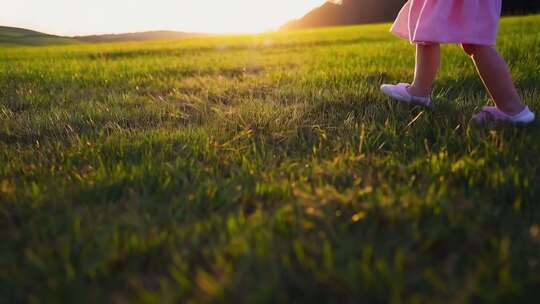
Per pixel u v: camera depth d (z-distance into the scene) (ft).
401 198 6.06
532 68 16.70
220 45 53.78
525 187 6.33
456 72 17.12
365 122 10.38
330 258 4.63
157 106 13.76
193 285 4.53
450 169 7.14
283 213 5.88
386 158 7.93
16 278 4.67
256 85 16.96
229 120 11.10
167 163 7.91
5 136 10.97
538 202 6.11
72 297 4.33
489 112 9.57
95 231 5.55
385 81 16.98
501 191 6.34
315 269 4.52
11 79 22.25
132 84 19.49
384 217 5.58
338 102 12.21
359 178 7.04
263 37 76.02
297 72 20.34
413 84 10.97
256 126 10.62
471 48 9.55
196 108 13.29
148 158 8.40
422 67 10.62
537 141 8.15
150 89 17.84
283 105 12.39
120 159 8.50
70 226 5.69
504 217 5.62
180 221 5.99
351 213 5.89
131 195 6.71
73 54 46.03
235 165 8.11
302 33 82.33
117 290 4.53
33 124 11.65
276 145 9.43
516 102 9.29
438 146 8.59
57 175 7.82
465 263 4.75
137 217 5.87
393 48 32.53
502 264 4.56
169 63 29.17
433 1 9.55
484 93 13.76
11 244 5.38
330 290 4.34
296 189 6.71
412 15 10.23
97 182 7.20
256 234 5.25
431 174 6.95
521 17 68.39
